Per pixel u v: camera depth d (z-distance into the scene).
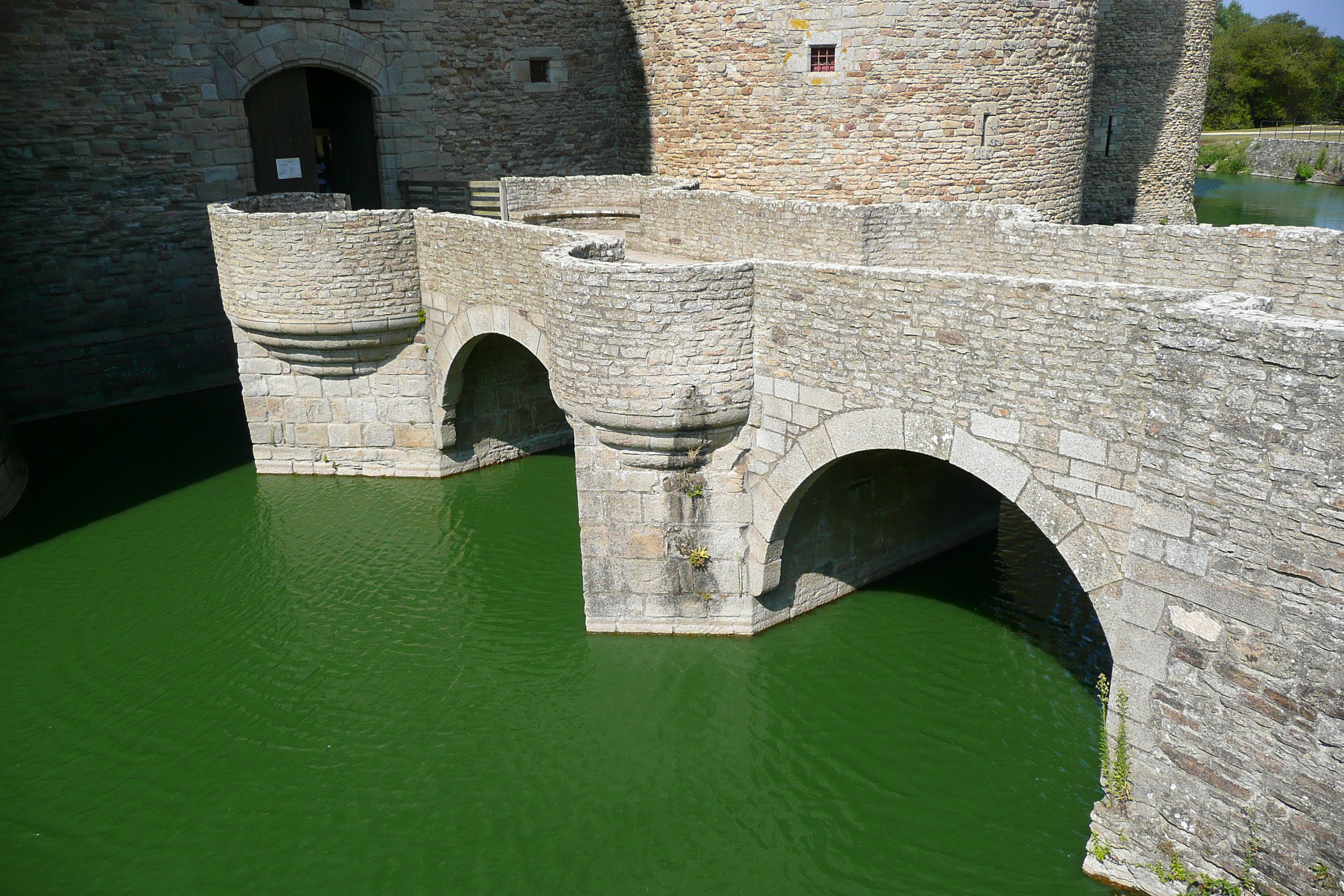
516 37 19.58
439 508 14.01
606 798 8.71
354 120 19.23
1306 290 8.73
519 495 14.44
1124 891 6.89
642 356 9.23
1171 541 6.07
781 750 9.20
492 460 15.42
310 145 18.66
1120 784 6.75
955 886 7.57
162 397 18.14
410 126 18.92
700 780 8.89
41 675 10.33
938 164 16.66
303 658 10.70
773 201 12.04
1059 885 7.36
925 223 11.43
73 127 16.19
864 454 10.54
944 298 7.44
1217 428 5.71
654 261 13.47
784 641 10.61
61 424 16.78
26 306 16.48
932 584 11.73
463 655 10.72
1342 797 5.57
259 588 12.00
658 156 19.70
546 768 9.10
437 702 9.99
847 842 8.11
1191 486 5.90
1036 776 8.68
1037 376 6.95
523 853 8.10
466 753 9.30
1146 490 6.14
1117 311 6.38
